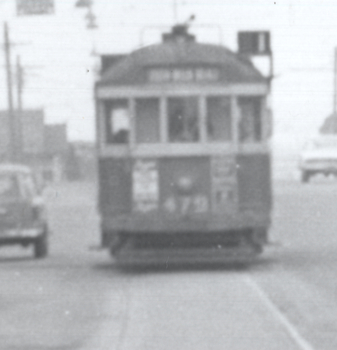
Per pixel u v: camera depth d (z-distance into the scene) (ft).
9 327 39.65
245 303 44.60
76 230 98.12
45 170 354.54
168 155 58.54
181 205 58.34
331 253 66.64
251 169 58.80
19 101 205.05
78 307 44.70
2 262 69.72
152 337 36.65
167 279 54.60
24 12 108.27
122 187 58.85
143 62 58.85
